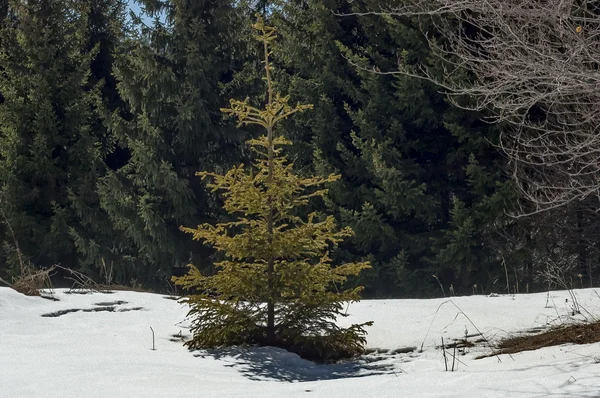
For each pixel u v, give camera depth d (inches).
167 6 994.7
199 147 979.3
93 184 1018.7
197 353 286.0
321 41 868.0
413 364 266.5
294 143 877.8
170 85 970.7
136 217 951.0
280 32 909.2
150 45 994.7
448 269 786.8
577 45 282.7
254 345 310.5
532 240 739.4
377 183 796.6
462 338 306.2
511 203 707.4
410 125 823.7
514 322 323.0
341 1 889.5
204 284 313.1
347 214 776.9
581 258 726.5
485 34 602.5
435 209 796.6
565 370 208.4
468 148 757.3
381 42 824.3
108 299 406.9
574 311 327.6
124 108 1168.8
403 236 797.2
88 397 197.9
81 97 1039.0
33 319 344.5
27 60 1048.8
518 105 310.8
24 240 999.0
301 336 307.6
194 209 943.0
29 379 219.1
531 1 318.7
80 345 287.1
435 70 719.1
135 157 951.6
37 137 994.7
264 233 308.8
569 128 497.4
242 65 1048.2
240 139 978.7
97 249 969.5
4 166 996.6
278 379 245.4
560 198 352.2
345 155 827.4
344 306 380.2
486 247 762.8
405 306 373.1
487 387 191.5
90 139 1014.4
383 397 188.9
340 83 846.5
